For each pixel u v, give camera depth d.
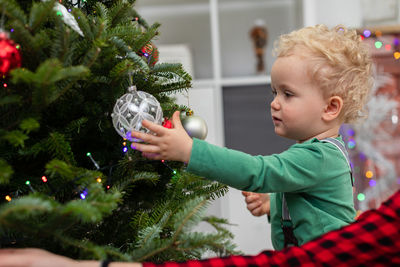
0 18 0.49
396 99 1.83
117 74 0.56
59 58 0.49
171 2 2.50
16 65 0.44
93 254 0.47
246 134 2.05
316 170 0.67
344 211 0.71
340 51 0.73
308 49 0.73
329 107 0.73
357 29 1.86
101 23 0.53
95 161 0.63
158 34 0.69
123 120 0.55
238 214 1.90
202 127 0.69
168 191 0.69
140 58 0.57
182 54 2.04
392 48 1.84
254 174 0.61
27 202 0.39
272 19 2.54
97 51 0.48
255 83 2.04
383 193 1.80
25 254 0.42
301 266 0.49
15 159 0.58
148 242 0.53
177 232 0.49
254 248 1.89
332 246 0.50
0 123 0.49
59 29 0.47
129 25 0.64
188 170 0.60
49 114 0.57
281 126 0.74
